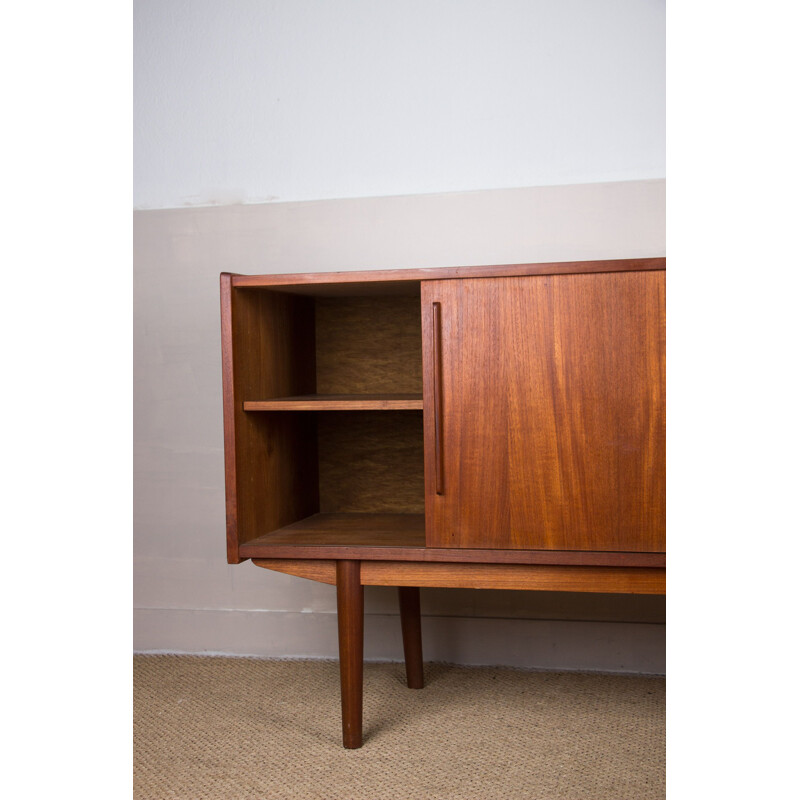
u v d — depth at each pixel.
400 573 1.83
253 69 2.52
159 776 1.73
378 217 2.45
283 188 2.50
